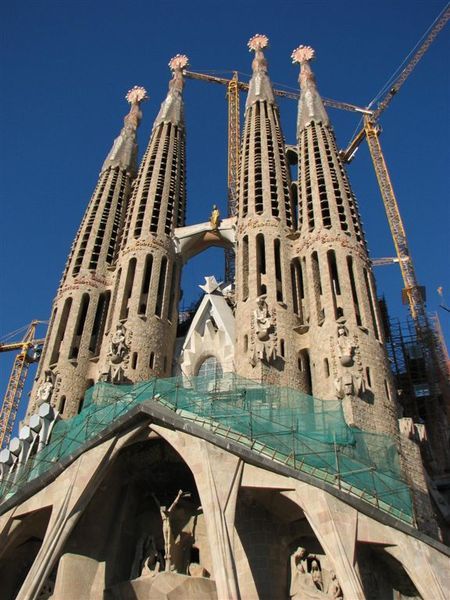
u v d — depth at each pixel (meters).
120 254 57.03
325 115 64.44
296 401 38.69
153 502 39.44
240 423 36.50
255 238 53.38
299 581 33.44
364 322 44.78
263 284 50.41
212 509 31.97
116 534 37.25
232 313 56.72
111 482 38.31
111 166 67.81
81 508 34.84
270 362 44.34
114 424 36.62
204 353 53.09
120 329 49.44
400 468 36.06
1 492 40.22
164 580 34.16
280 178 59.16
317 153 59.78
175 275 57.81
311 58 75.12
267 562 33.59
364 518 31.77
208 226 60.03
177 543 36.56
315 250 50.56
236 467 33.81
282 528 35.16
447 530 44.00
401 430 40.25
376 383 41.38
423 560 30.55
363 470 34.16
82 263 57.03
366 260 50.16
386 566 33.34
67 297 54.59
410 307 77.62
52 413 43.56
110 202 63.97
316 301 47.72
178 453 36.38
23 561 39.00
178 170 66.75
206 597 34.09
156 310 52.97
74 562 35.19
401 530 31.62
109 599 34.78
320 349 44.50
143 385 40.75
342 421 36.34
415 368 68.75
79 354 50.72
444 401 64.56
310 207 54.81
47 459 39.62
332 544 30.27
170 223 60.12
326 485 32.09
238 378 40.75
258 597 32.53
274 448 35.09
